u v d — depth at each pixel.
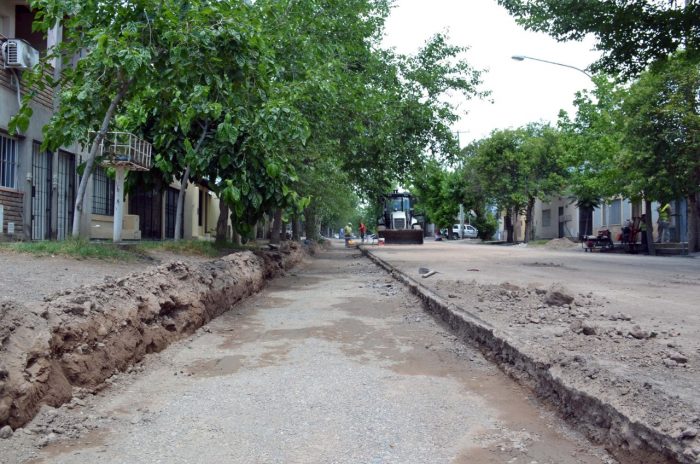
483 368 5.57
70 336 4.42
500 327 6.29
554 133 41.00
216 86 9.42
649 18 14.80
